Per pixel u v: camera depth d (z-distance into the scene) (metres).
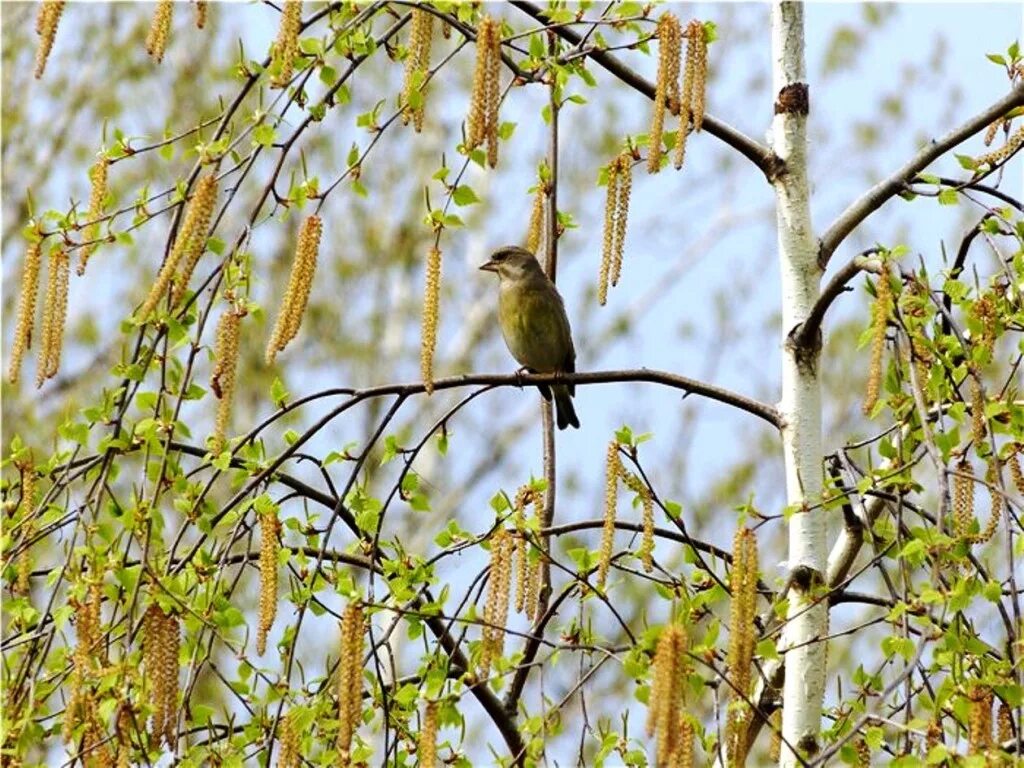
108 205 9.98
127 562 10.02
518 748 10.59
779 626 9.45
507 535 9.41
